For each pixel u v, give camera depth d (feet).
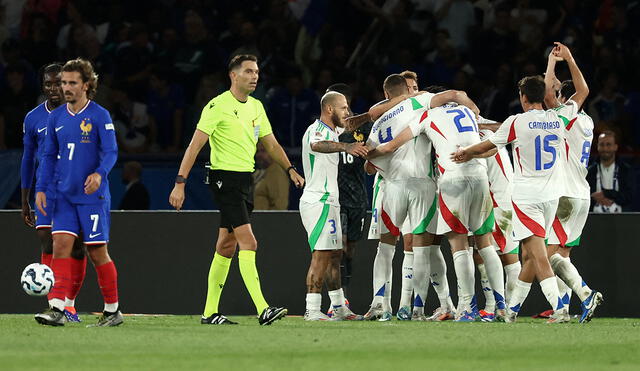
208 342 72.90
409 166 104.42
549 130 99.09
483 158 101.91
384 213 106.32
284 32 193.16
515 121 98.63
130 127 179.11
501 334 82.02
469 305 105.91
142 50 187.73
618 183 136.26
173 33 188.44
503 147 102.17
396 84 105.09
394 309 126.52
